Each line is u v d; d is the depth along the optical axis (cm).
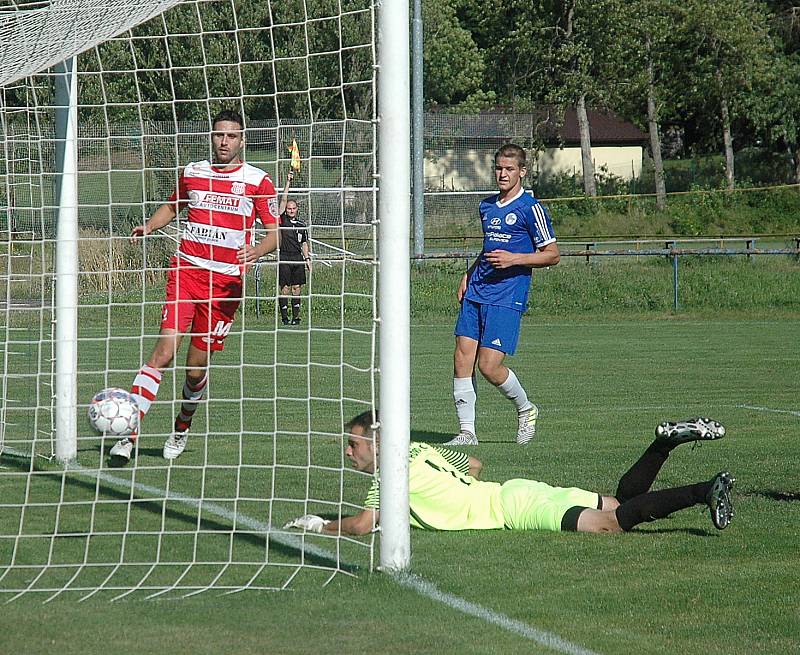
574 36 17962
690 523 1970
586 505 1952
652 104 18525
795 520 1991
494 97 17400
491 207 2952
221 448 2788
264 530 1881
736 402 3803
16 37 2614
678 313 7688
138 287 5988
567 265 8419
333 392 4006
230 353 5416
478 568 1655
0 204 4006
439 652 1280
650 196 16938
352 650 1282
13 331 4809
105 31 2152
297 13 8488
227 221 2561
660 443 1922
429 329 6888
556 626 1384
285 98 8575
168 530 1880
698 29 18900
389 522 1622
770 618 1425
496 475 2444
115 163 7256
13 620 1384
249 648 1284
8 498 2131
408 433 1622
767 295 7881
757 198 16338
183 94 8631
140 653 1262
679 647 1309
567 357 5328
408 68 1581
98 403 2080
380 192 1580
